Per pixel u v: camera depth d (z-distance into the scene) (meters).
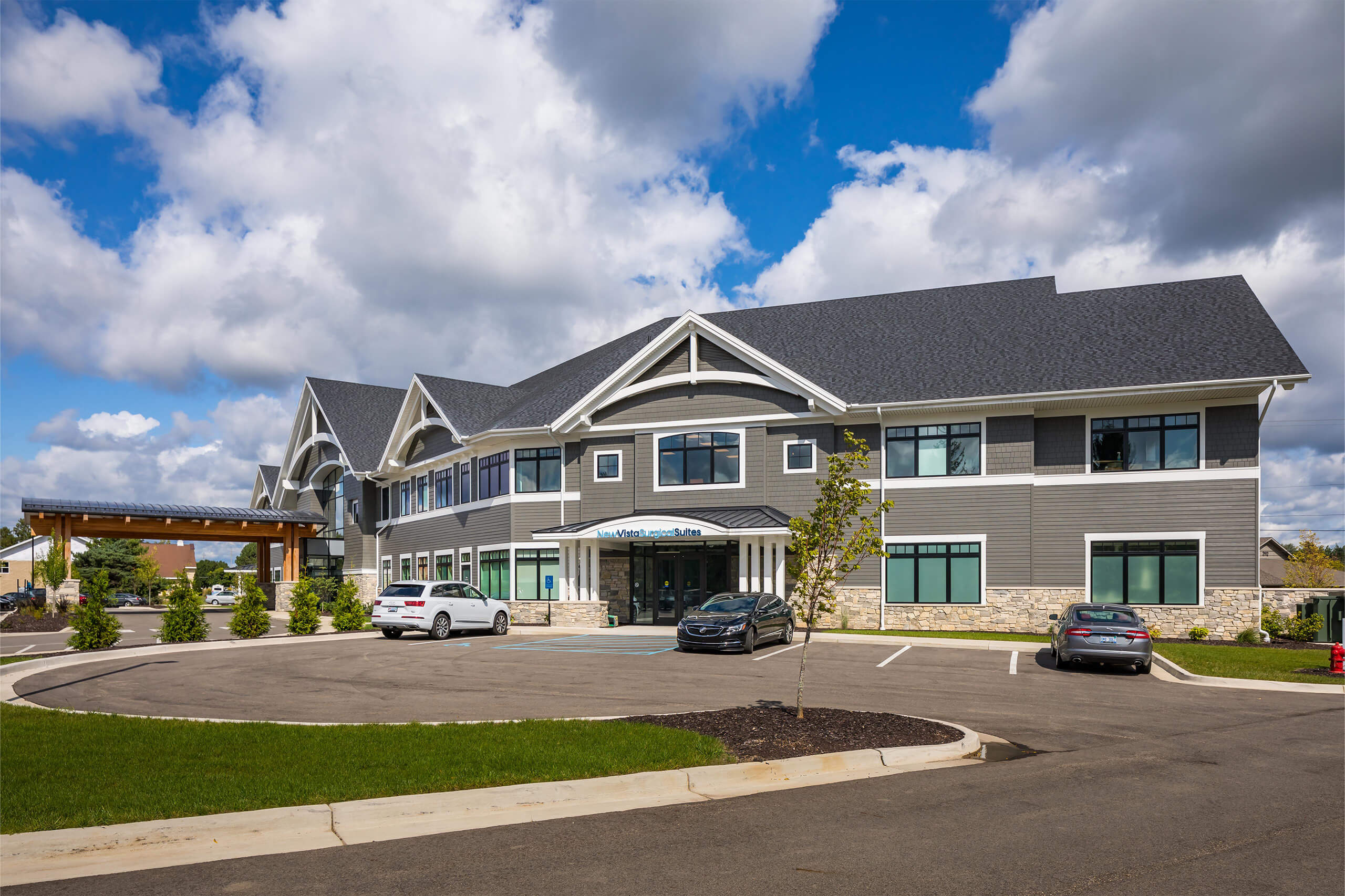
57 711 13.27
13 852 6.86
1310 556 50.66
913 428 29.41
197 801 8.06
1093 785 9.48
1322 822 8.05
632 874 6.62
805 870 6.74
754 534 27.61
